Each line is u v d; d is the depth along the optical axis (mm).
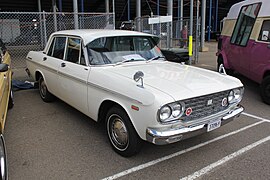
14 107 5723
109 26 11773
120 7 26266
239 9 7648
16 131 4477
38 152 3762
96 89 3828
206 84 3490
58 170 3312
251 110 5625
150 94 3004
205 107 3361
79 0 22203
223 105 3635
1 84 3783
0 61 4699
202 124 3299
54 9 17922
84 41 4242
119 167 3383
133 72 3818
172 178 3148
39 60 5750
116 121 3631
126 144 3508
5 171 3033
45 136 4289
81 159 3574
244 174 3217
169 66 4398
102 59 4199
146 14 28594
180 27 13188
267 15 6043
